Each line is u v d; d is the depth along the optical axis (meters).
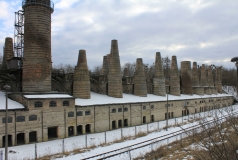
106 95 45.50
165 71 115.31
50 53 34.69
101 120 36.12
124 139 28.92
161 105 50.22
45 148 24.88
